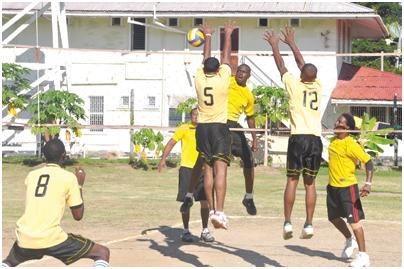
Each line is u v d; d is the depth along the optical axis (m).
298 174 10.29
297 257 11.44
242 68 12.30
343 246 12.51
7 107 30.12
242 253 11.77
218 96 10.25
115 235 13.73
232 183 25.44
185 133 12.91
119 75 35.03
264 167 29.86
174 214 16.98
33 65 31.53
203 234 12.86
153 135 30.03
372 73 35.16
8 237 13.27
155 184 25.19
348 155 10.66
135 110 34.84
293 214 17.11
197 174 11.80
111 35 35.62
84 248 8.60
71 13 34.62
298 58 10.66
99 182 25.59
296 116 10.29
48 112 28.09
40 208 8.39
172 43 35.28
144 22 35.41
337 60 34.53
